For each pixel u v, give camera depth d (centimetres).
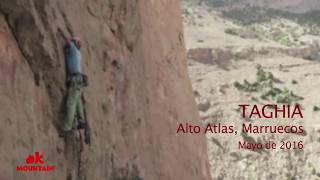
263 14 11644
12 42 788
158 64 1653
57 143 873
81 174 965
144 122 1396
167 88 1703
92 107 1035
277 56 7912
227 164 4500
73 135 924
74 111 895
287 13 12156
